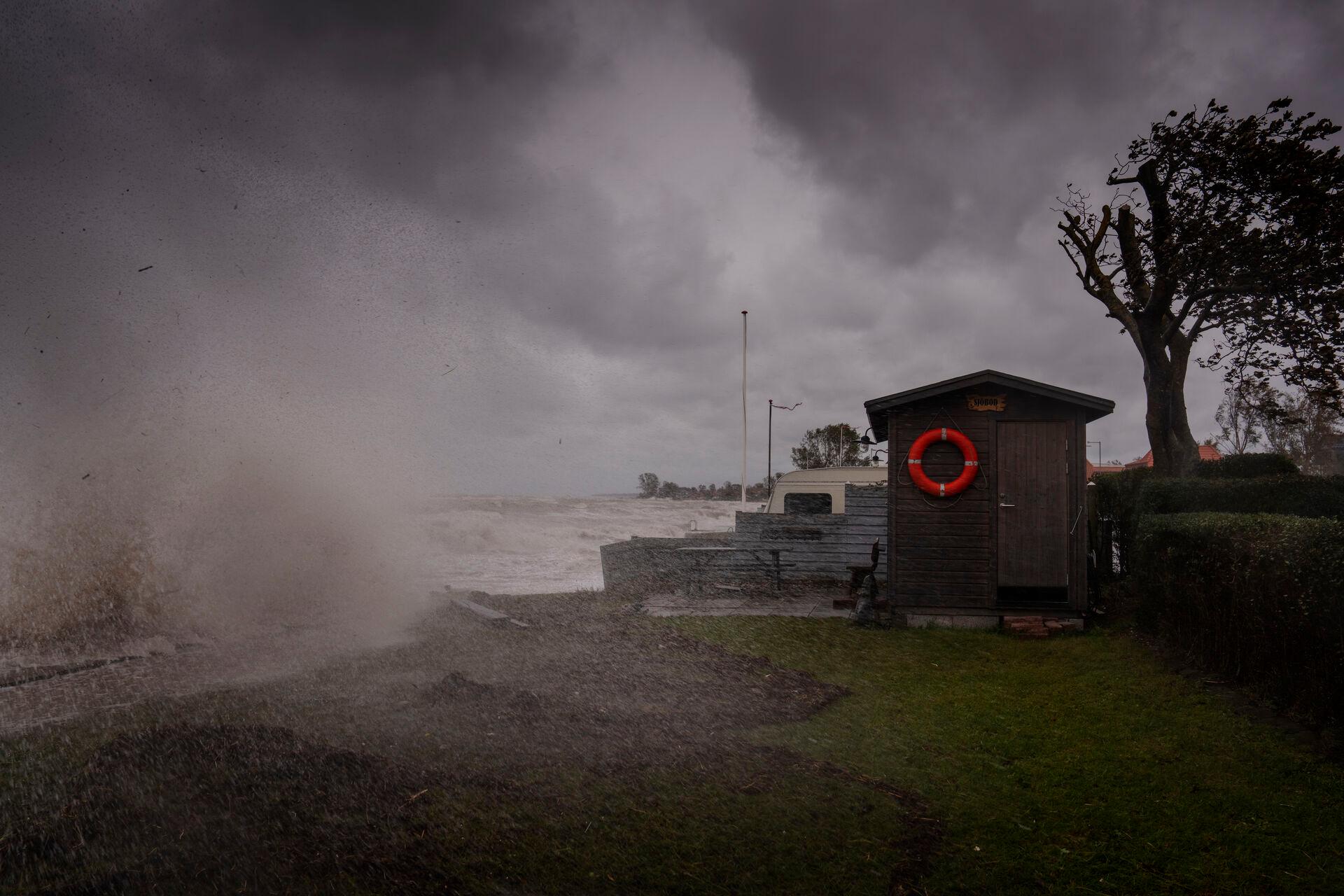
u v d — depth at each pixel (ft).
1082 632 28.63
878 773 14.26
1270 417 60.85
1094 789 13.39
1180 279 50.14
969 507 30.91
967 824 12.10
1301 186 47.50
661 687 20.33
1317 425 87.15
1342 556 14.29
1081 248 57.98
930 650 25.89
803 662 24.00
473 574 56.90
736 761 14.75
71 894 9.68
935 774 14.23
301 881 10.08
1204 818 12.12
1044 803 12.89
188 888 9.89
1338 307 49.47
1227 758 14.49
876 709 18.53
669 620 32.12
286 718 17.15
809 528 44.21
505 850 11.05
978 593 30.50
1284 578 16.46
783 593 41.16
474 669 22.29
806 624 30.99
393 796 12.82
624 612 34.17
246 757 14.43
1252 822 11.89
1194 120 49.96
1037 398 30.66
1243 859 10.83
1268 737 15.30
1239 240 48.88
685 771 14.17
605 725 16.81
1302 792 12.82
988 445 30.94
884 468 49.39
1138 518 32.24
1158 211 52.49
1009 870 10.68
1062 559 29.99
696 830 11.82
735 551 44.19
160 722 16.83
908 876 10.53
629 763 14.55
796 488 49.19
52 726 16.57
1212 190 50.14
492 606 36.01
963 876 10.52
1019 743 15.90
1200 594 20.99
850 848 11.30
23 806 12.30
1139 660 22.63
